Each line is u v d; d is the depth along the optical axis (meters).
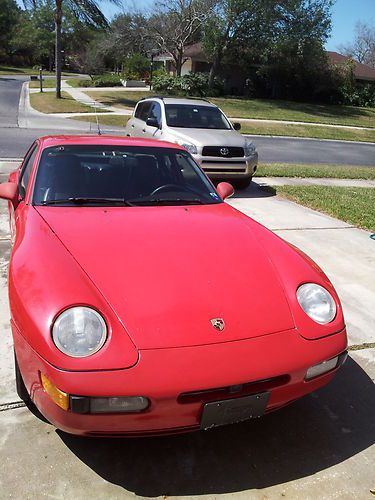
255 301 2.41
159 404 2.03
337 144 21.53
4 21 71.94
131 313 2.21
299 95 38.62
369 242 6.14
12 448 2.39
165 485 2.24
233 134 9.25
